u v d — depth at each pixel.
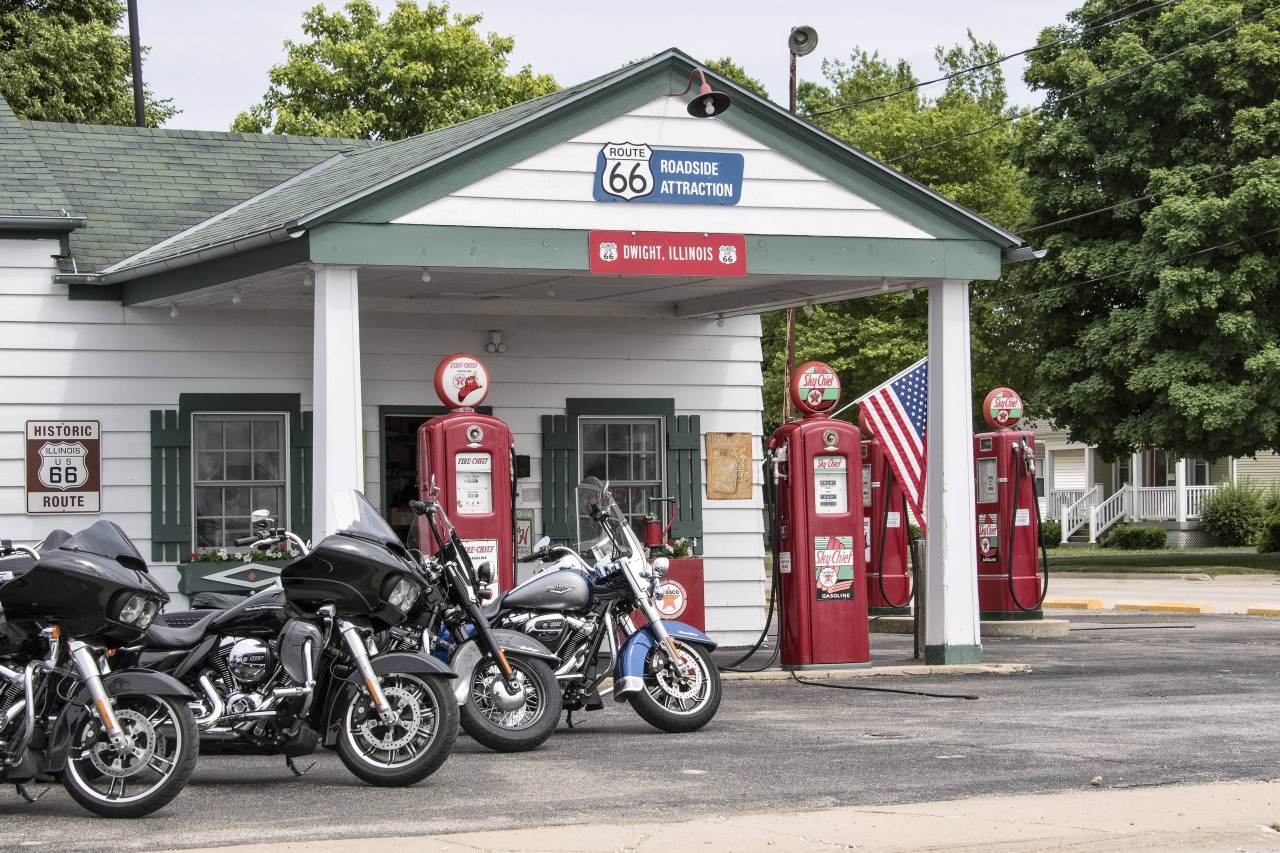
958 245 13.58
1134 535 42.78
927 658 13.77
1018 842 6.56
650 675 10.14
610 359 15.98
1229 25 30.78
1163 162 31.59
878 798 7.65
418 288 14.47
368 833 6.91
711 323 16.42
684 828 6.90
